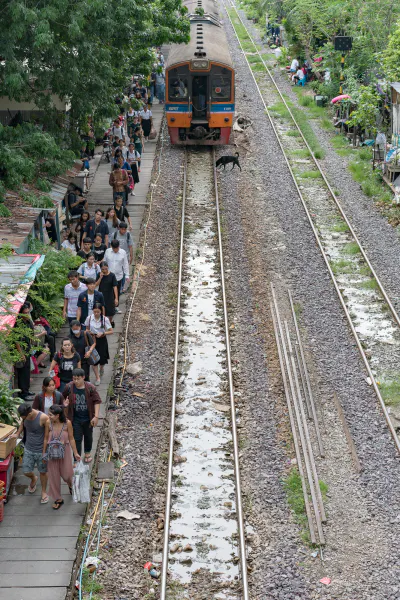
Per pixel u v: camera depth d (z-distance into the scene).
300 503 12.85
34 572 11.03
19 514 12.38
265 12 66.31
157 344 18.34
